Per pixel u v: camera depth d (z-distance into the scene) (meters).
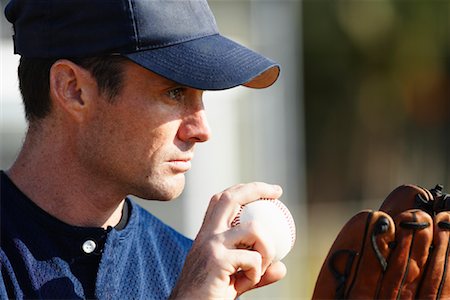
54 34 3.24
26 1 3.31
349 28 20.61
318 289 3.42
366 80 21.31
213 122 9.44
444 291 3.31
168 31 3.25
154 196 3.27
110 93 3.20
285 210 3.43
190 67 3.22
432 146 21.42
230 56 3.33
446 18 20.73
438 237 3.31
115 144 3.21
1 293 3.10
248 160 10.41
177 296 3.13
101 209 3.36
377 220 3.31
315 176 21.45
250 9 10.86
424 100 21.34
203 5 3.46
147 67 3.16
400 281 3.27
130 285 3.44
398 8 20.55
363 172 21.58
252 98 10.44
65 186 3.32
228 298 3.22
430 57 21.03
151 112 3.20
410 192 3.52
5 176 3.40
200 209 9.17
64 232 3.30
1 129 8.16
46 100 3.29
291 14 11.39
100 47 3.18
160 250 3.71
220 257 3.14
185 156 3.29
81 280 3.29
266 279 3.39
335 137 21.52
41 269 3.23
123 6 3.19
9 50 8.11
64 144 3.30
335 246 3.41
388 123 21.55
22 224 3.29
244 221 3.28
